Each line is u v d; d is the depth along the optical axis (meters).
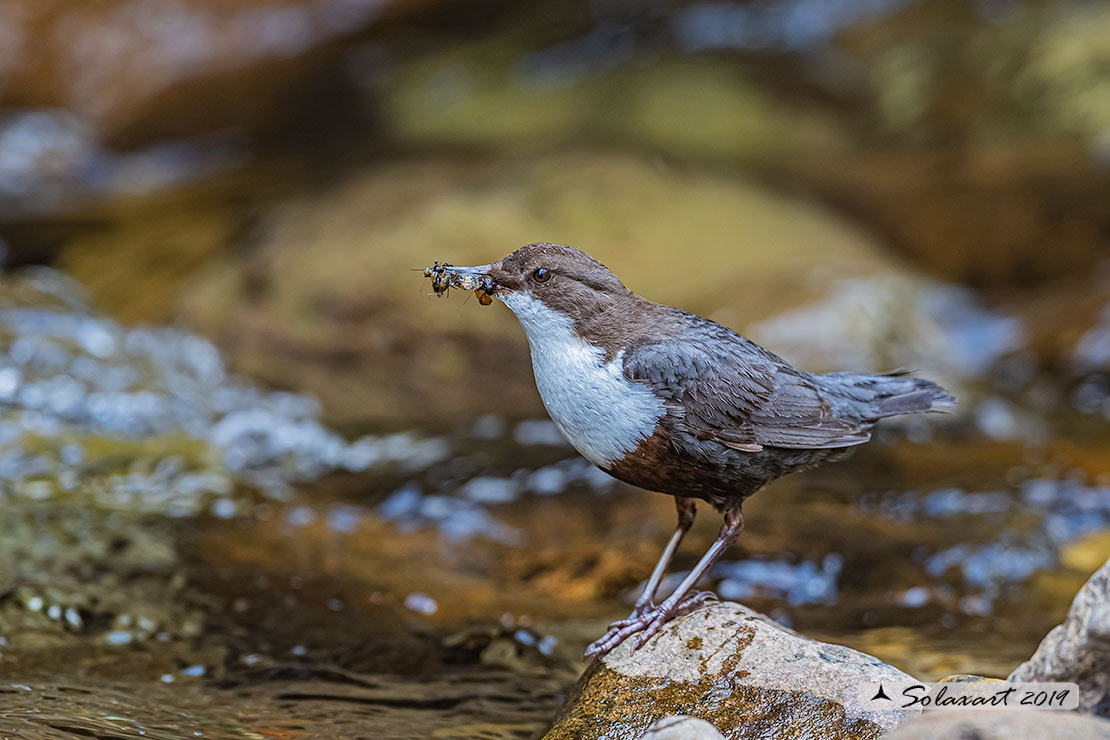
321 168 18.62
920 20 20.31
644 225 14.84
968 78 18.50
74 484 9.77
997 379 13.21
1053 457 10.95
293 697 6.47
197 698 6.34
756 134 18.69
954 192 16.70
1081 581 8.66
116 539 8.70
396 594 8.20
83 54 19.86
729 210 15.51
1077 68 17.67
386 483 10.66
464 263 14.02
